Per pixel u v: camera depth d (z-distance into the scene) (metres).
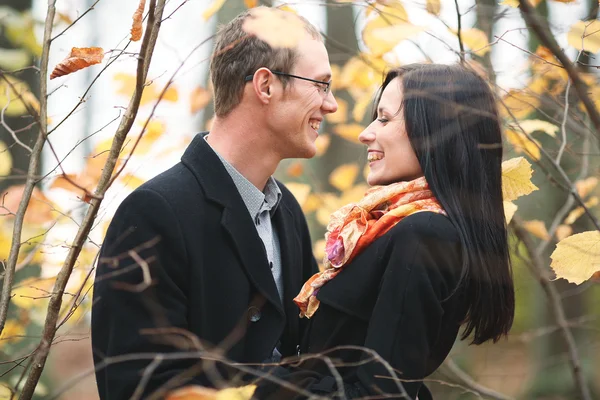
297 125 2.19
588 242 2.06
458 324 2.07
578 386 2.57
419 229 1.95
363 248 2.05
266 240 2.28
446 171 2.04
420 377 1.89
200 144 2.20
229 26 2.24
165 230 2.01
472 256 1.98
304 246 2.53
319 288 2.12
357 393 1.88
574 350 2.58
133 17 1.80
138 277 1.96
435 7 2.09
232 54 2.19
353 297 2.02
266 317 2.13
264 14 1.90
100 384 2.02
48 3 1.97
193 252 2.04
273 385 1.96
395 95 2.15
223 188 2.15
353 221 2.10
